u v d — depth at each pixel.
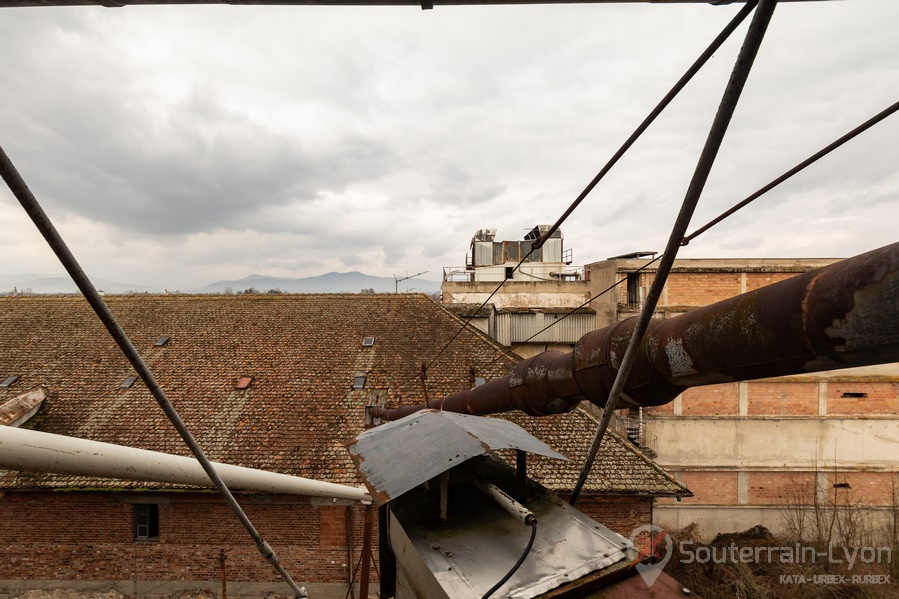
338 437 11.07
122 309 15.65
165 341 14.12
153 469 2.26
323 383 12.63
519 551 2.47
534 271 23.25
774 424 14.09
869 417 14.00
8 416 10.72
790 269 14.71
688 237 2.96
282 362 13.38
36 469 1.71
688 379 2.30
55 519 10.45
